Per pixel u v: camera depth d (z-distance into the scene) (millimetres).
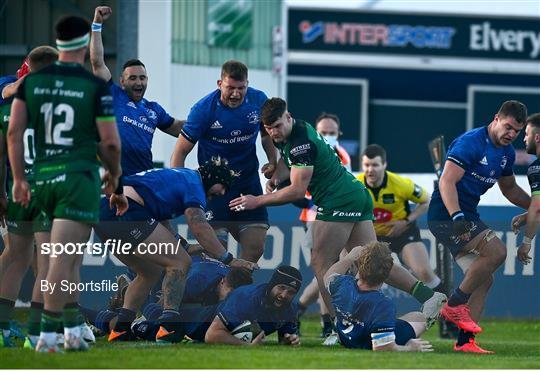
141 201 22500
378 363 19953
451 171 23578
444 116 76688
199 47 47906
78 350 20562
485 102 76562
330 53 75375
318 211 24078
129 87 25062
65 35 19547
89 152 19578
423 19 76062
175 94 47125
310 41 75312
